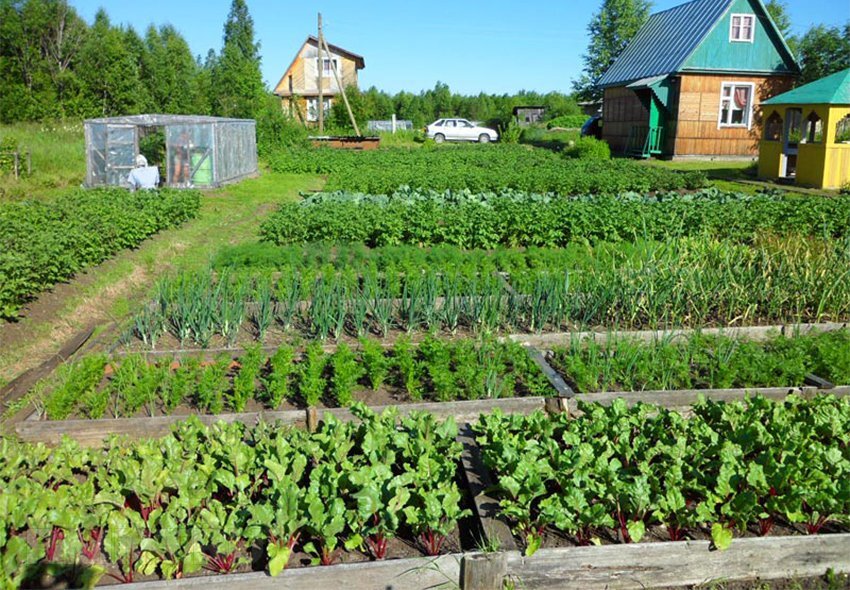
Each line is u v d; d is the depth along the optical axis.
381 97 68.62
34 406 6.51
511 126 49.16
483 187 22.17
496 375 6.77
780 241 11.23
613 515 4.71
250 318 8.84
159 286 8.91
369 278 9.55
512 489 4.54
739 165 28.09
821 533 4.71
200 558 4.11
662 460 5.12
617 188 21.20
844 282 9.17
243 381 6.49
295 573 4.01
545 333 8.31
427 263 11.03
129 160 21.23
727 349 7.42
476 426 5.63
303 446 5.05
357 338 8.18
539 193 21.02
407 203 16.45
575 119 56.72
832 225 14.03
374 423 5.27
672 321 8.80
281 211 14.30
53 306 9.47
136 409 6.33
